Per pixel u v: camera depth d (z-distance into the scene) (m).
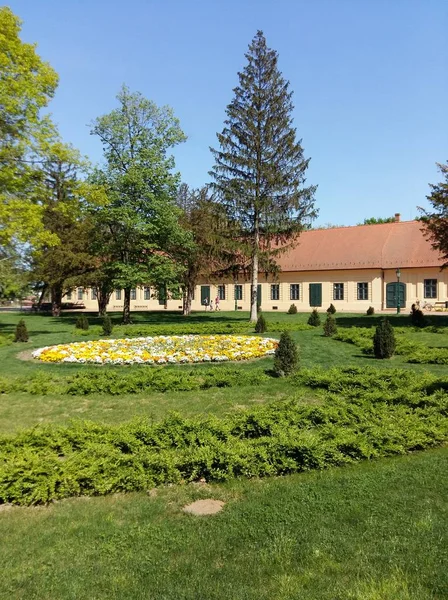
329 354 16.31
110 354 15.36
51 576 3.87
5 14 21.42
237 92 28.98
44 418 8.91
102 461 5.77
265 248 30.84
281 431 6.85
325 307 42.84
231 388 11.09
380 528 4.45
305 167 28.70
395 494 5.21
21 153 21.69
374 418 7.72
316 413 8.00
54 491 5.41
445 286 37.97
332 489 5.41
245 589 3.60
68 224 37.50
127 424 7.30
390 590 3.48
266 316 35.84
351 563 3.89
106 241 30.23
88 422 7.38
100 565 4.02
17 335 20.91
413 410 8.62
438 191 23.47
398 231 42.84
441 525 4.46
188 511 5.05
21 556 4.21
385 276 40.34
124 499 5.40
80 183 23.69
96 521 4.83
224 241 28.69
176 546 4.28
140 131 30.22
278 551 4.11
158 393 10.77
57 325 29.86
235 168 28.92
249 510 4.93
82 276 37.25
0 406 9.86
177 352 15.55
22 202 21.25
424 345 16.42
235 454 6.00
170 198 30.73
